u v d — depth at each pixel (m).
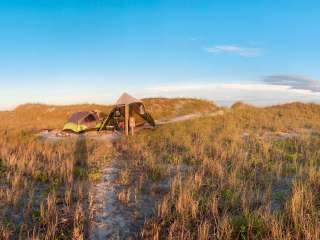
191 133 19.03
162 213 7.54
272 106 33.91
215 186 9.47
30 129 23.42
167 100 37.12
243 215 7.25
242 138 17.55
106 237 6.75
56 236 6.58
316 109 30.61
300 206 7.51
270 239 6.25
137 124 21.97
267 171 11.05
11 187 9.51
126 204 8.39
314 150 13.92
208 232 6.64
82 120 22.00
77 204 8.03
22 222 7.24
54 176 10.66
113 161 13.10
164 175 10.73
